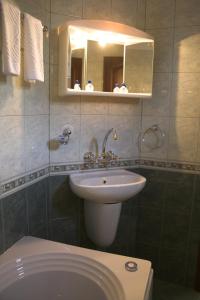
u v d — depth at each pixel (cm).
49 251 154
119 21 199
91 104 199
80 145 200
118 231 228
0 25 128
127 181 202
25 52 140
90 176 200
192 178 209
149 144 218
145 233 232
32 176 171
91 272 145
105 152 209
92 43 184
